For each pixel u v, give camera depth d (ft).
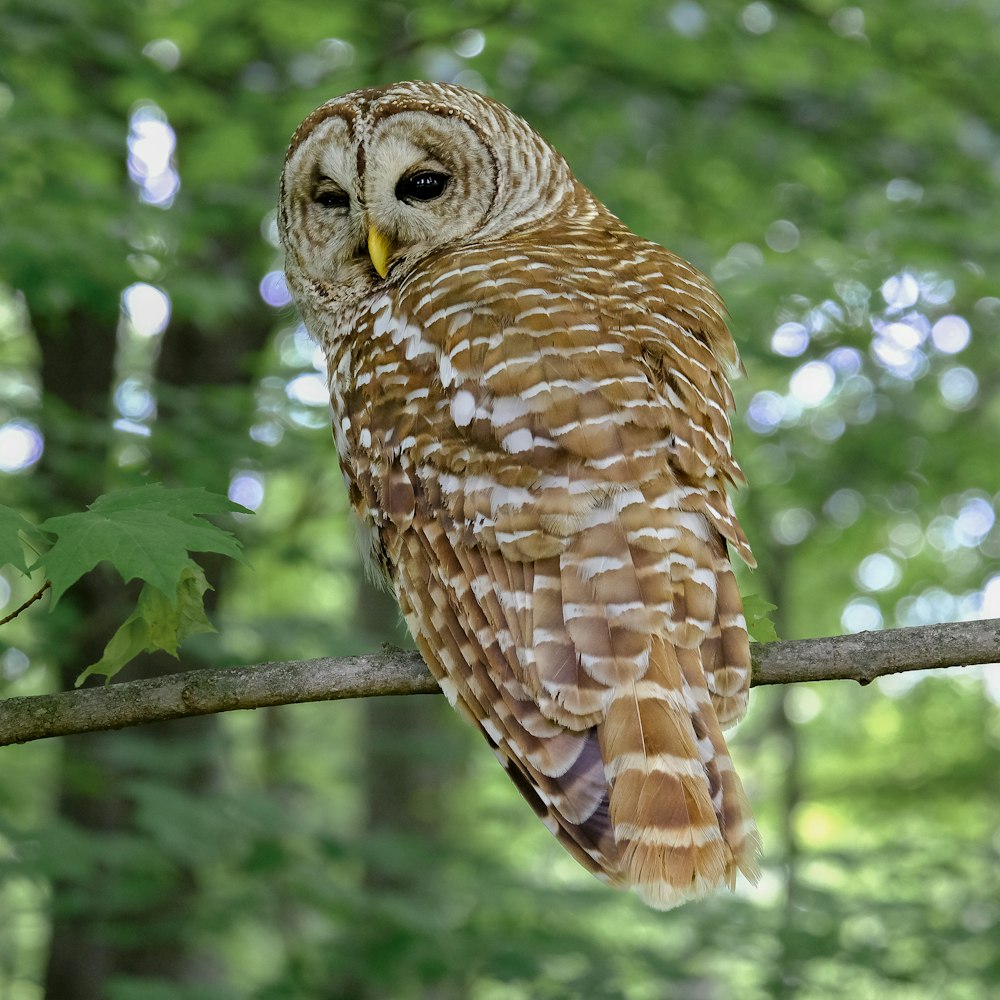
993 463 48.73
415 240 16.20
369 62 33.71
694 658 10.89
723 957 30.66
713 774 10.51
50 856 25.66
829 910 31.19
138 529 10.88
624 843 10.08
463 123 16.49
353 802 58.70
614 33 34.42
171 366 36.42
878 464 48.11
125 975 36.09
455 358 12.49
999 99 37.27
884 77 36.81
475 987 40.29
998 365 48.60
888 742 68.08
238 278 33.53
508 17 34.53
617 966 29.55
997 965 29.96
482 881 30.68
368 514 13.16
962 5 36.68
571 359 12.07
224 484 28.48
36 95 27.63
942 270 31.40
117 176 31.09
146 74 29.60
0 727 11.91
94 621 30.99
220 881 29.63
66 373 35.06
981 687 63.16
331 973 28.12
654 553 11.12
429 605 11.96
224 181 30.96
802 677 11.97
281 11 32.83
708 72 36.19
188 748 29.53
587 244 14.24
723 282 31.19
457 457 12.12
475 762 42.09
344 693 12.07
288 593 57.82
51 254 25.49
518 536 11.41
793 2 36.19
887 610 58.54
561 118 36.32
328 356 17.28
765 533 53.42
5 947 50.26
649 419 11.75
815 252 37.32
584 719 10.64
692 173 39.86
